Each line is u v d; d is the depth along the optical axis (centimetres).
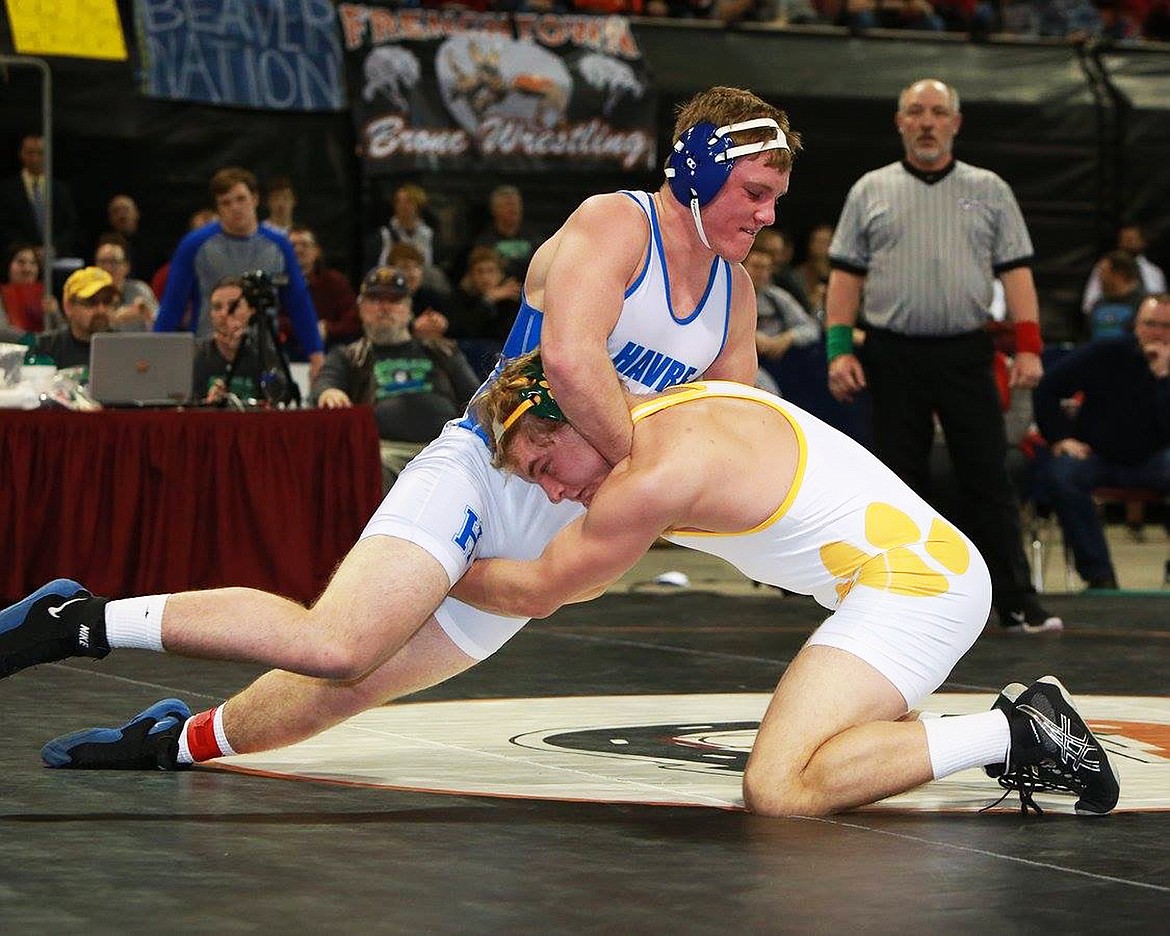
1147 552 1396
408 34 1486
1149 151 1695
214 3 1432
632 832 396
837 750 415
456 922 312
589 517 416
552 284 434
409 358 1064
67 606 409
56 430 909
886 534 432
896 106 1627
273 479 934
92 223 1423
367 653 414
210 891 334
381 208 1484
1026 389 1008
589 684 676
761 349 1248
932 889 341
